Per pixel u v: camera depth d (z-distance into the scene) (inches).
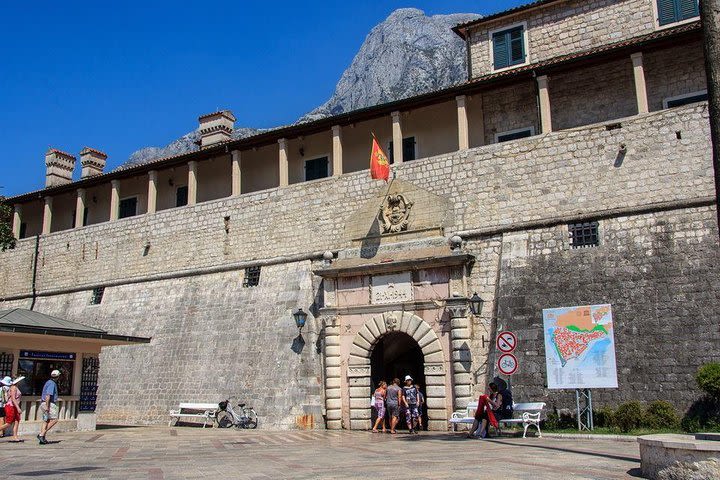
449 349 924.6
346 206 1114.7
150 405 1179.3
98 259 1411.2
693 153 844.0
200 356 1162.0
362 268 1004.6
